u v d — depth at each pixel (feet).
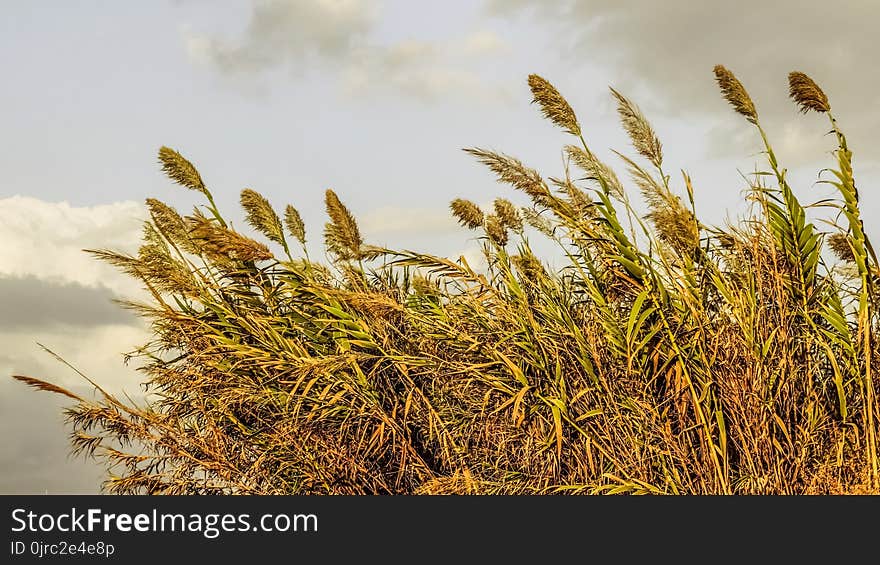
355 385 21.26
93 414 22.07
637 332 18.29
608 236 20.31
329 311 23.07
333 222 24.82
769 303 19.35
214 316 24.98
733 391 18.01
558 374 19.17
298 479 21.94
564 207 21.08
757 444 17.72
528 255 22.17
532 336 19.85
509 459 19.86
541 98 20.86
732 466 18.48
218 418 23.16
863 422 17.95
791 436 18.16
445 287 22.29
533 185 20.93
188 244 26.23
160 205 26.43
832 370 19.19
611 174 20.39
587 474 18.70
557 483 18.86
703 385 18.22
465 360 20.43
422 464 20.80
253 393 22.40
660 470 18.47
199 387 23.04
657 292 19.25
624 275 19.84
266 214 26.81
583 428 18.90
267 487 21.81
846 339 18.99
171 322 24.80
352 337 22.85
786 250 19.51
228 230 22.72
